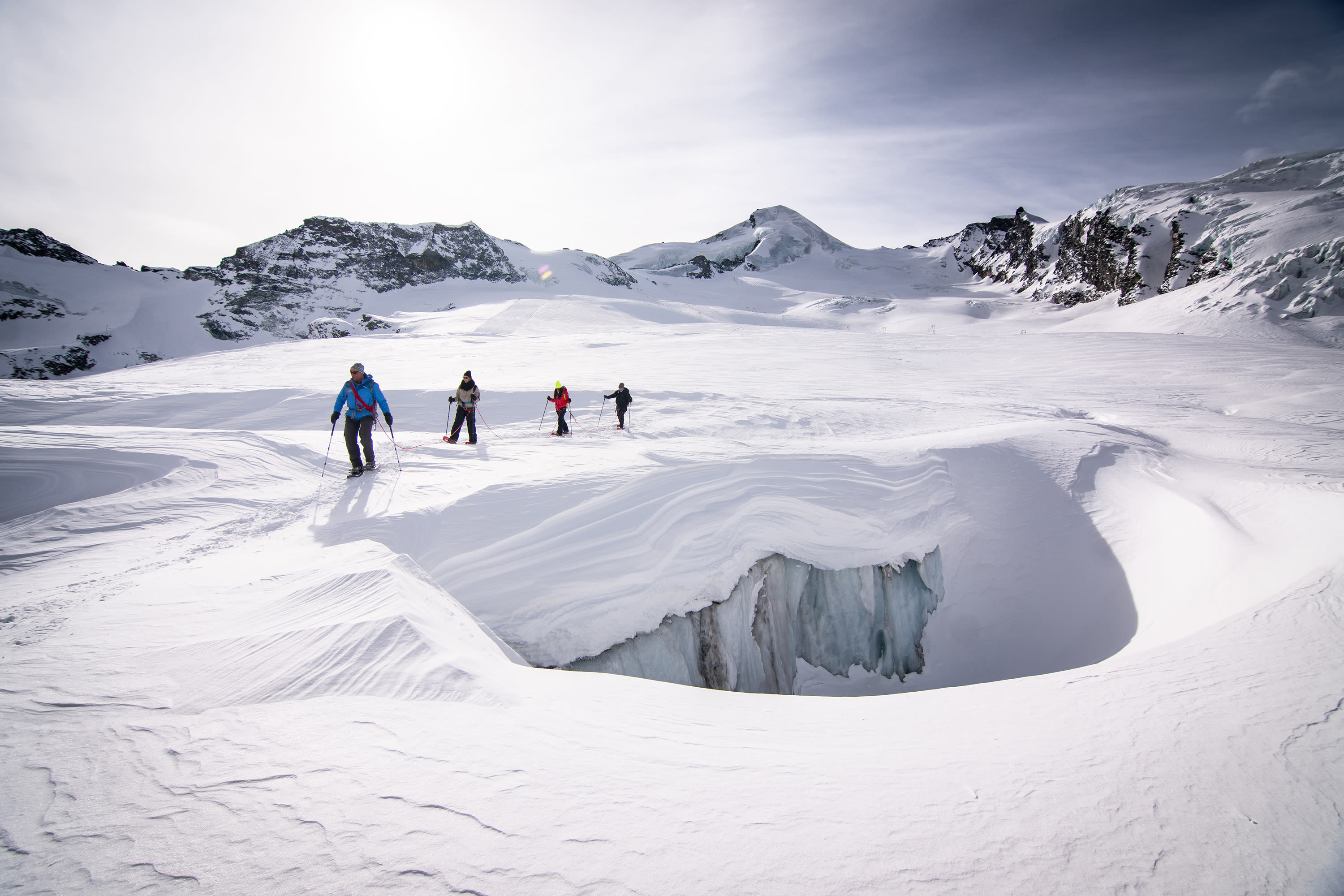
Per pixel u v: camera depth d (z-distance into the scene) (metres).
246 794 1.54
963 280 169.50
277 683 2.28
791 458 9.87
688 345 40.38
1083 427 13.27
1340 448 12.53
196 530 5.62
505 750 1.85
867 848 1.43
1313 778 1.73
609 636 5.58
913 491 9.88
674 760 1.93
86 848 1.31
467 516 6.58
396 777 1.65
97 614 3.22
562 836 1.42
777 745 2.18
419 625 2.80
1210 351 32.12
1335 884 1.31
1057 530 9.27
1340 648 2.64
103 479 6.90
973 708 2.58
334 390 18.27
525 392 18.58
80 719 1.98
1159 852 1.43
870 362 32.41
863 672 8.18
